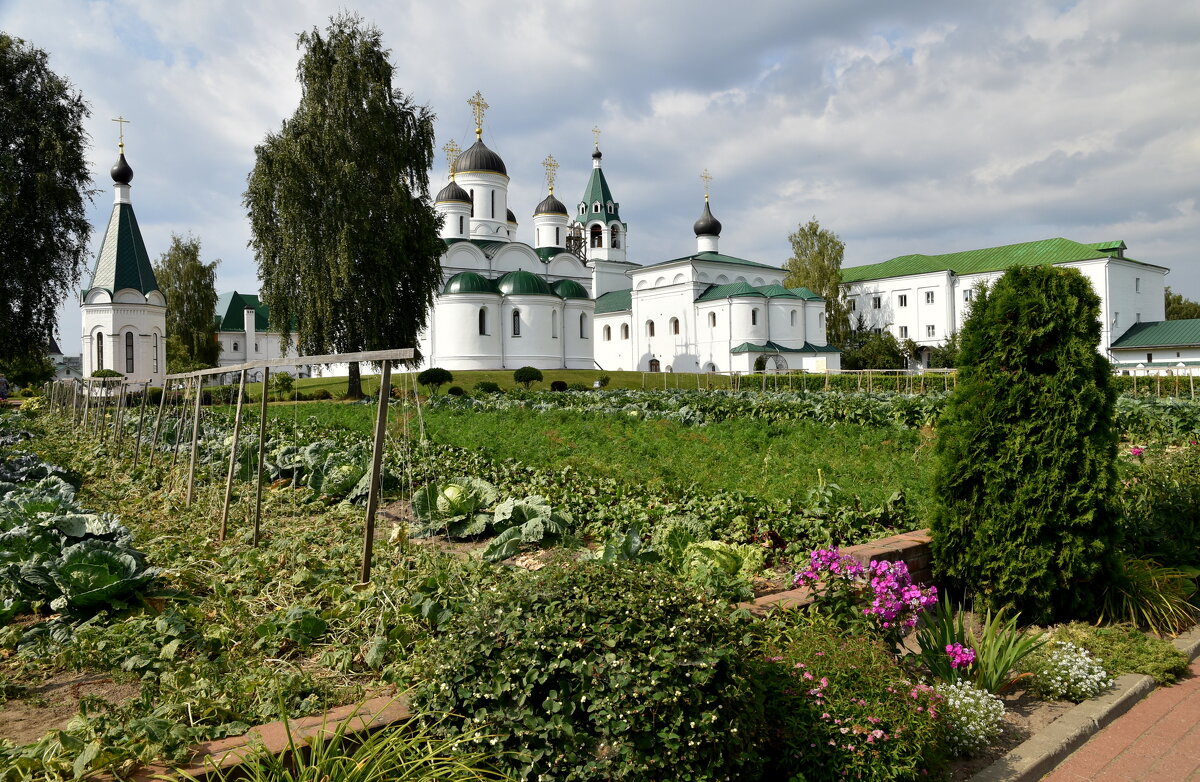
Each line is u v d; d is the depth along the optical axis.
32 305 32.47
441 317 56.06
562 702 3.38
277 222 34.22
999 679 5.16
